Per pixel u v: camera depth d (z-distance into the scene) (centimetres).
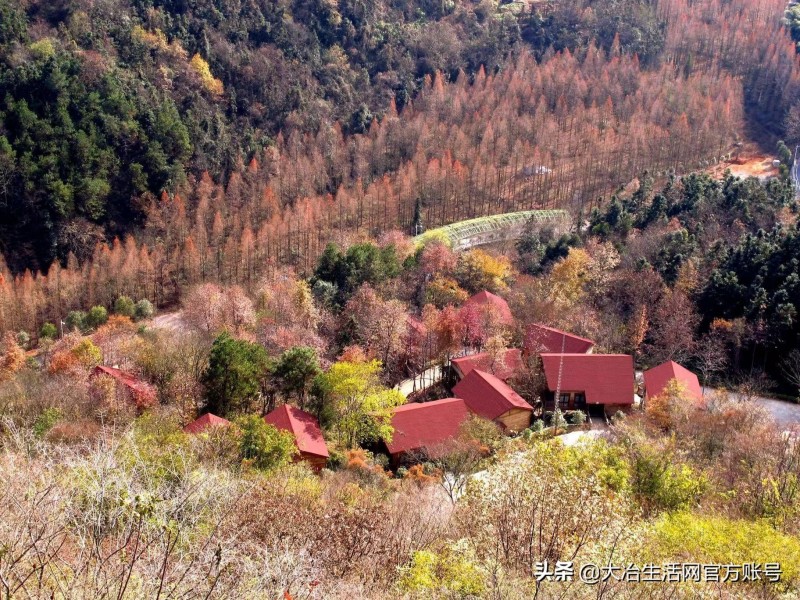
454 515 3869
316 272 11256
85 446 3391
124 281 13162
